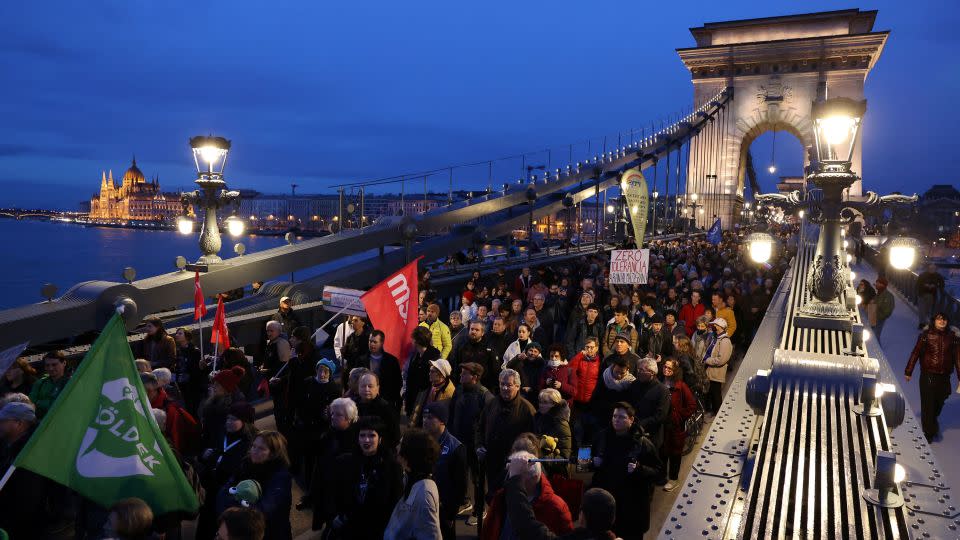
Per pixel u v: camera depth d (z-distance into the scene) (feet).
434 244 75.82
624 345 26.21
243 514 13.46
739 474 14.73
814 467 14.53
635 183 51.83
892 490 13.51
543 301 43.11
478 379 24.39
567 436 21.36
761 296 52.37
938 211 368.07
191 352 31.73
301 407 25.30
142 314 39.37
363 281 59.21
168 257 366.22
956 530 12.46
